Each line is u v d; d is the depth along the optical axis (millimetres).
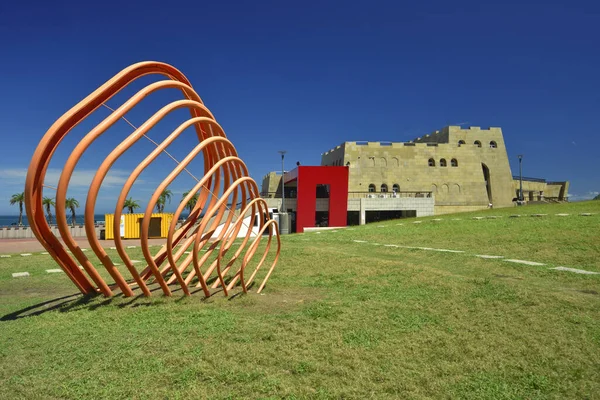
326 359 5895
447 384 5133
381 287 10977
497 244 18688
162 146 9023
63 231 8914
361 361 5832
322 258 16953
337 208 43656
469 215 32281
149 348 6391
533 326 7254
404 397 4828
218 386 5094
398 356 6000
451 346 6352
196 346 6434
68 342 6703
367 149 58688
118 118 8406
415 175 59031
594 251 15195
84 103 8336
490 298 9312
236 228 10766
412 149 59688
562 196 70688
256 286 11523
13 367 5691
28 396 4859
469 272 13305
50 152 8547
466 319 7758
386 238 24516
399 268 13711
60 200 8562
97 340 6781
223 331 7180
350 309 8609
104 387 5074
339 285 11578
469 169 60750
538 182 70562
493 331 7043
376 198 49250
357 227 34688
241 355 6023
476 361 5801
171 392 4934
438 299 9367
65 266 9672
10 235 47594
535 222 23328
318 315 8180
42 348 6438
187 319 7980
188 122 9539
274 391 4953
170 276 12984
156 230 40781
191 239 11977
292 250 20234
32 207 8484
